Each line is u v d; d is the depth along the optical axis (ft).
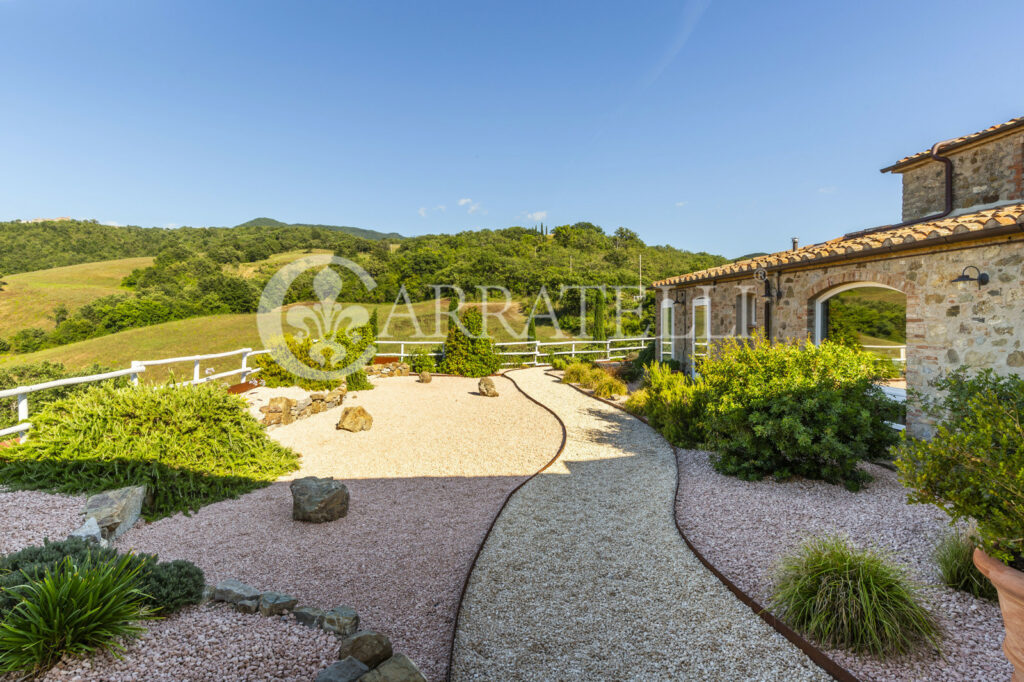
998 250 16.81
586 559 12.37
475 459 21.56
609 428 26.76
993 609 9.66
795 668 8.36
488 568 12.00
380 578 11.57
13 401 29.32
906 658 8.38
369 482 18.61
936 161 26.61
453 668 8.50
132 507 13.70
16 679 6.42
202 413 17.95
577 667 8.52
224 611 9.00
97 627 7.28
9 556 8.34
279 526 14.29
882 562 9.98
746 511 14.94
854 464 16.47
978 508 7.00
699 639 9.20
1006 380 15.24
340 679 6.79
